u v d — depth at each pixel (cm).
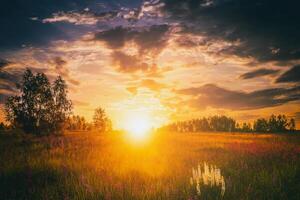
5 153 1523
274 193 814
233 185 870
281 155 1570
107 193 774
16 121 3838
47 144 2030
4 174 985
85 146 1962
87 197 768
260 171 1096
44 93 3947
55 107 3994
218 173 827
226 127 14738
